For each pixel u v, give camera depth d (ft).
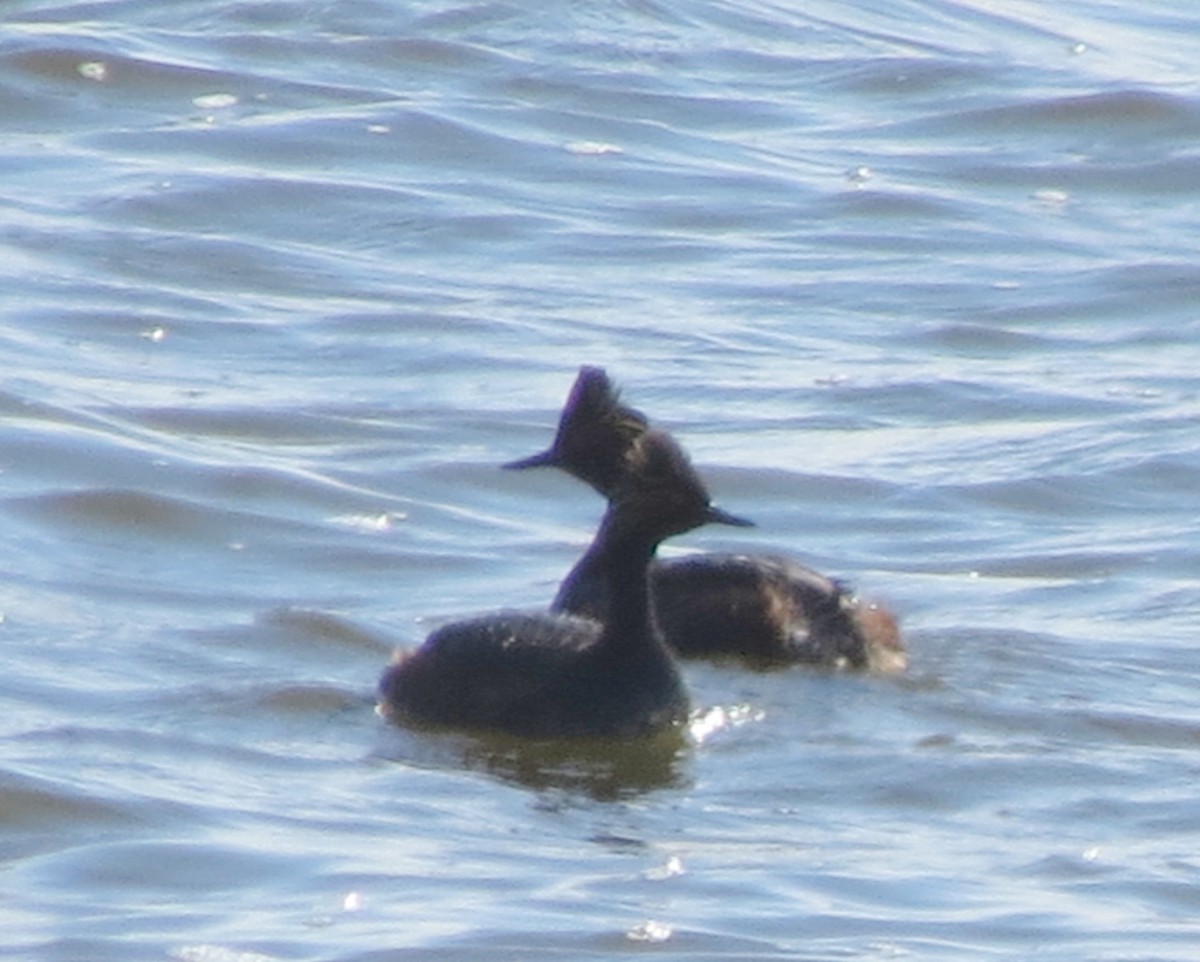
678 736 48.19
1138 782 46.52
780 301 79.30
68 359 70.44
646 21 105.40
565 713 47.88
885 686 50.78
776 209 87.56
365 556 58.23
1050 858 43.39
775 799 45.65
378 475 63.26
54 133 91.30
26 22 101.76
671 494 48.11
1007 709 49.75
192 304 75.61
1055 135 95.71
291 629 52.90
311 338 73.56
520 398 69.46
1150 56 105.70
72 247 79.51
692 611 52.16
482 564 58.08
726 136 94.53
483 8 104.42
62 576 55.72
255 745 47.14
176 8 103.50
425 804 44.98
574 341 74.59
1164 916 41.37
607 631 48.34
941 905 41.50
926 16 109.91
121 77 95.40
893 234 85.76
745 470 64.54
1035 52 105.29
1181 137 95.09
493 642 48.60
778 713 49.26
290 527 59.52
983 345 76.33
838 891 41.93
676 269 81.82
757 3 108.88
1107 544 60.44
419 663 48.91
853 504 63.21
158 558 57.41
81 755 46.14
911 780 46.37
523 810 44.88
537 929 40.16
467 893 41.47
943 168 92.22
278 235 82.53
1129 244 85.76
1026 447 67.00
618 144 92.79
